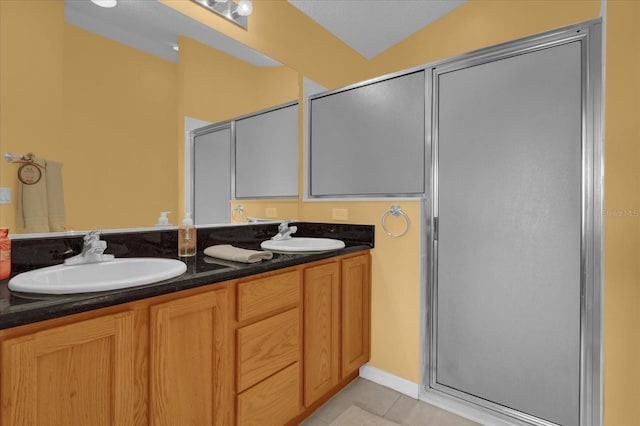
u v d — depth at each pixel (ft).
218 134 6.20
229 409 3.89
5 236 3.38
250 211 6.84
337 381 5.75
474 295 5.77
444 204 6.11
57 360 2.56
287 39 7.66
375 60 10.32
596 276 4.74
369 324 6.68
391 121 6.95
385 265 6.52
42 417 2.47
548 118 5.15
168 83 5.41
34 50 3.98
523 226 5.34
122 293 2.86
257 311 4.21
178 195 5.55
